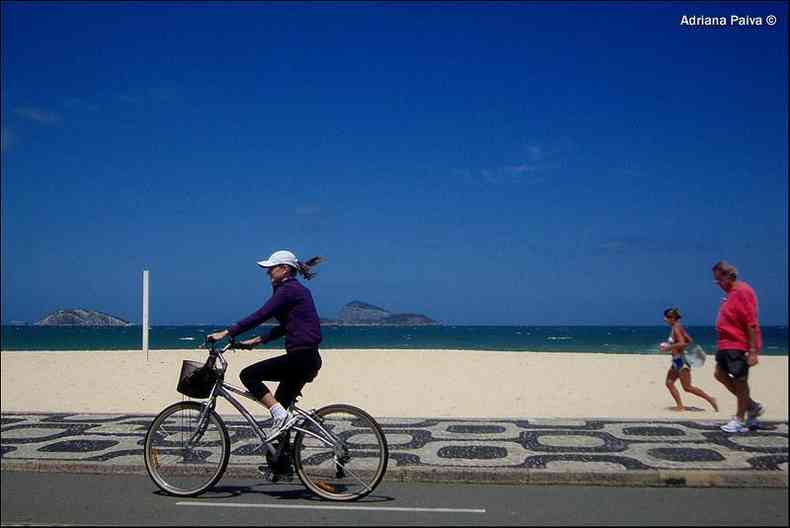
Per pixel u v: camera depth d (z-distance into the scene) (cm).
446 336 8769
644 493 778
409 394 1638
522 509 709
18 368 2197
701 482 810
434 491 791
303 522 662
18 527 645
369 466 751
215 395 779
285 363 759
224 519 674
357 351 3080
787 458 891
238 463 893
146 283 2003
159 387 1769
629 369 2230
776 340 7931
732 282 1054
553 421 1173
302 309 761
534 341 6756
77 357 2602
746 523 656
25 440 1028
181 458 781
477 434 1059
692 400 1533
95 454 938
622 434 1051
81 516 684
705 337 7550
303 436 759
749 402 1055
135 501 744
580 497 761
